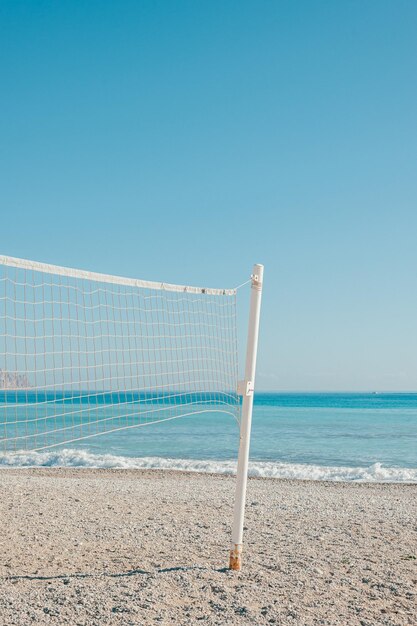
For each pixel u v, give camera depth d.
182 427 32.03
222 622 3.53
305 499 9.73
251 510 8.20
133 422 31.67
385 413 49.66
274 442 25.69
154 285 5.54
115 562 4.94
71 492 9.62
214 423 34.78
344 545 5.90
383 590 4.32
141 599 3.88
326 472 16.11
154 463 17.61
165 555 5.25
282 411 53.47
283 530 6.69
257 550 5.57
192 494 9.88
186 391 6.93
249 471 16.14
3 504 8.20
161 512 7.81
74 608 3.69
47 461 17.92
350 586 4.39
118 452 21.69
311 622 3.59
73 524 6.78
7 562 4.92
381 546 5.89
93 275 5.21
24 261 4.76
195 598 3.96
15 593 3.97
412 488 13.21
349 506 8.91
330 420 40.12
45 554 5.24
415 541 6.18
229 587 4.23
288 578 4.53
